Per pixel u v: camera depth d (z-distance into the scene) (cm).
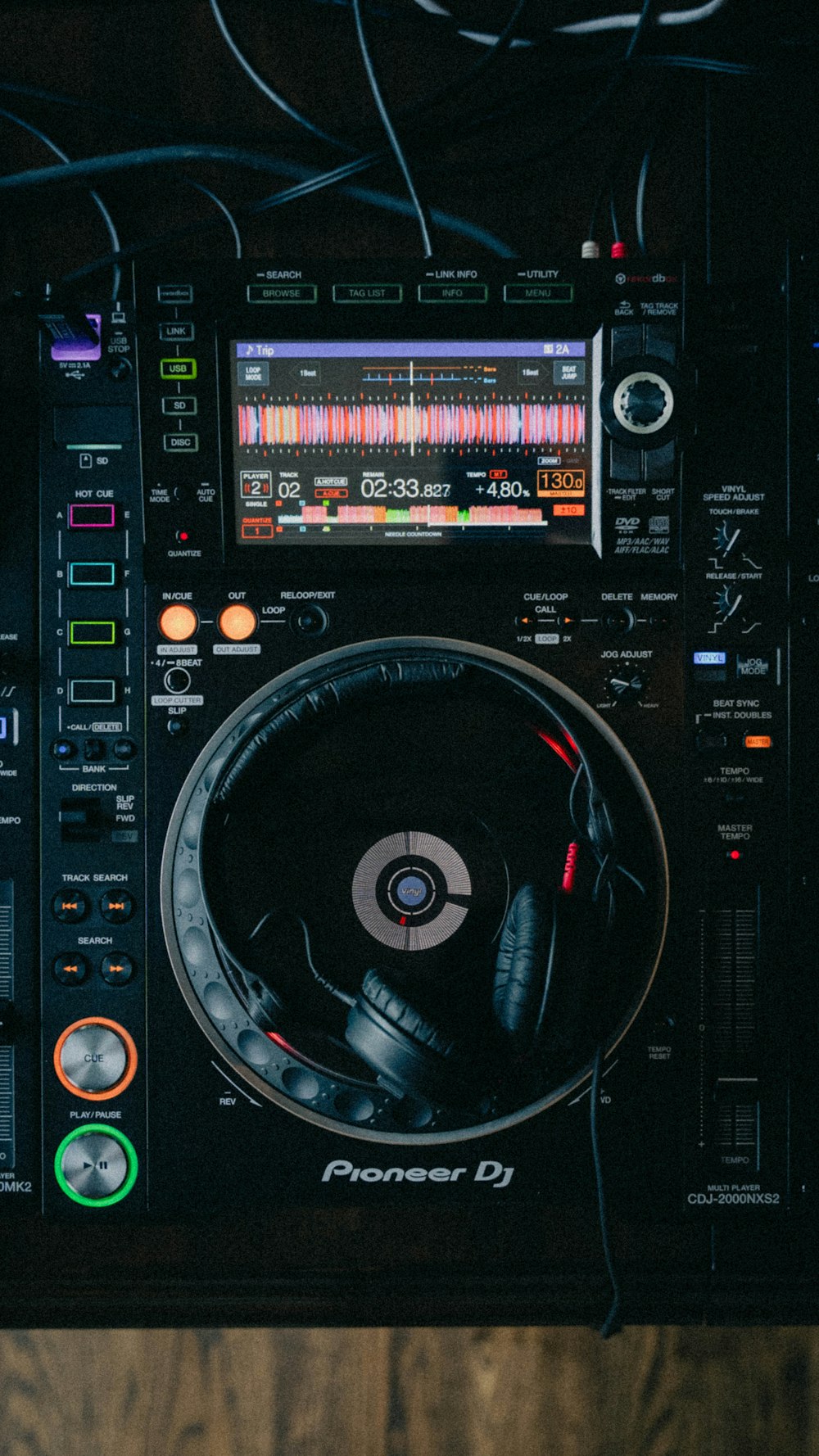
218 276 78
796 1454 89
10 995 81
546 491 79
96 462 82
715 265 90
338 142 89
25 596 82
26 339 89
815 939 80
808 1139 79
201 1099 80
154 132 92
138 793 81
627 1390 89
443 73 93
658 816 80
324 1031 77
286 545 79
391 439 79
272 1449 89
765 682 81
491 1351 90
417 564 79
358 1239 88
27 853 81
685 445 78
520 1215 88
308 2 92
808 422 80
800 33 91
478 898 79
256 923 78
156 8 92
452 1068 67
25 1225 89
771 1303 85
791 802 80
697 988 79
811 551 80
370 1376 90
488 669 77
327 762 80
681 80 92
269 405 79
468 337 79
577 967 68
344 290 78
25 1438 90
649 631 81
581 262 78
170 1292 87
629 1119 79
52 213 92
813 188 91
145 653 81
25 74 92
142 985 80
